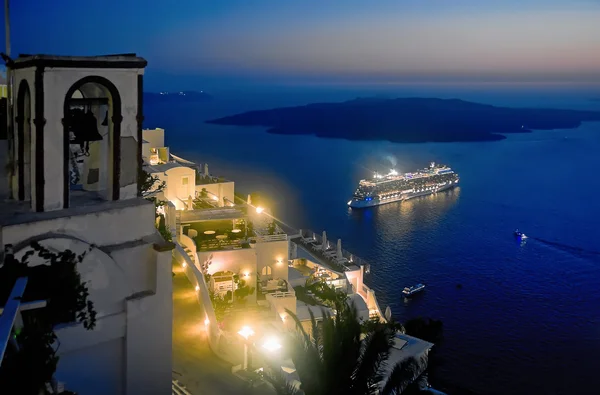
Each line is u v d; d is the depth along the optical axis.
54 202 14.43
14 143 15.32
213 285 34.03
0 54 14.47
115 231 15.21
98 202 15.35
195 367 24.09
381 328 16.66
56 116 14.16
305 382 15.18
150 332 15.87
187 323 28.67
